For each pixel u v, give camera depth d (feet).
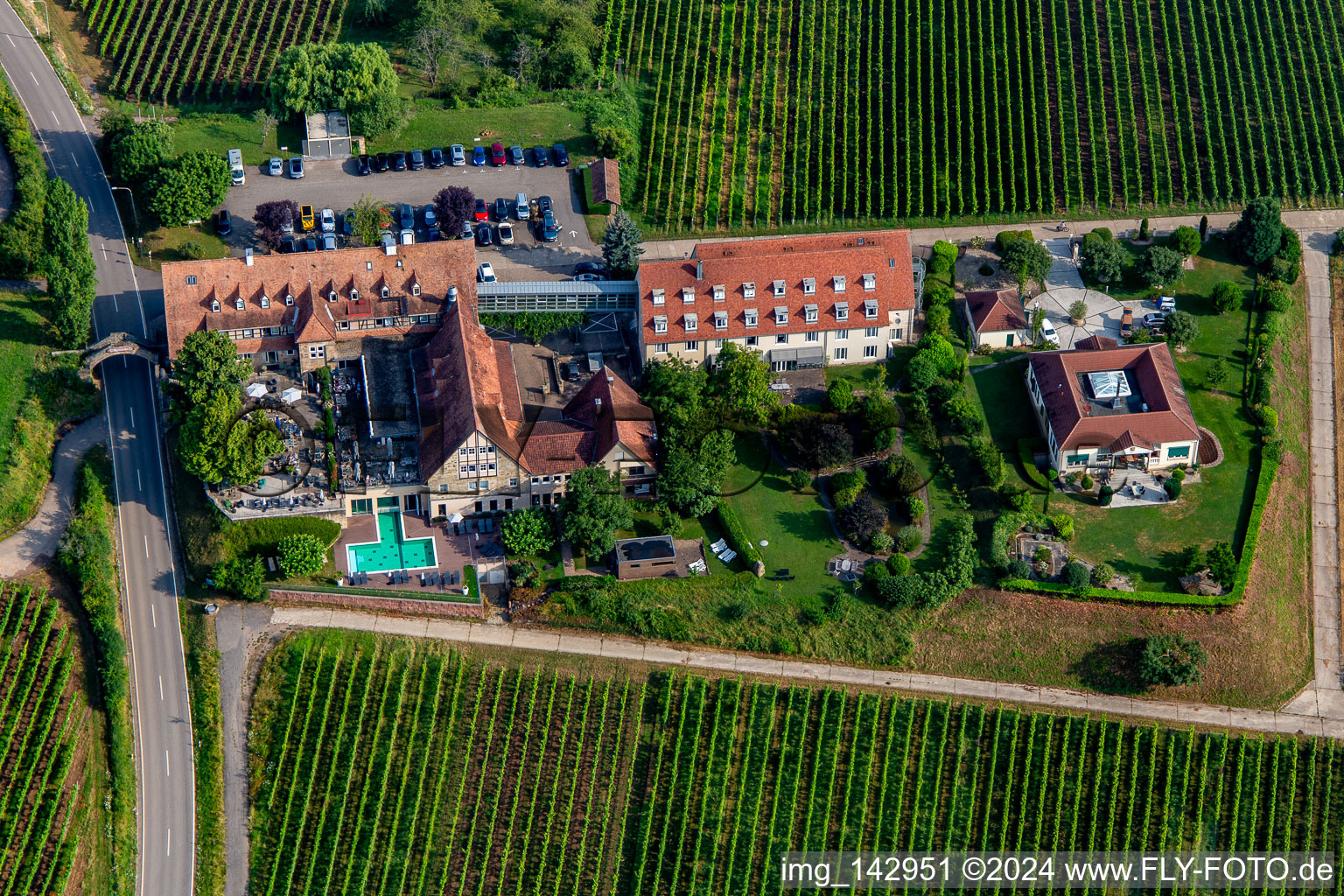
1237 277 651.66
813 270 586.86
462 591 527.81
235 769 500.33
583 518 523.29
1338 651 542.57
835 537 547.08
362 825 490.08
